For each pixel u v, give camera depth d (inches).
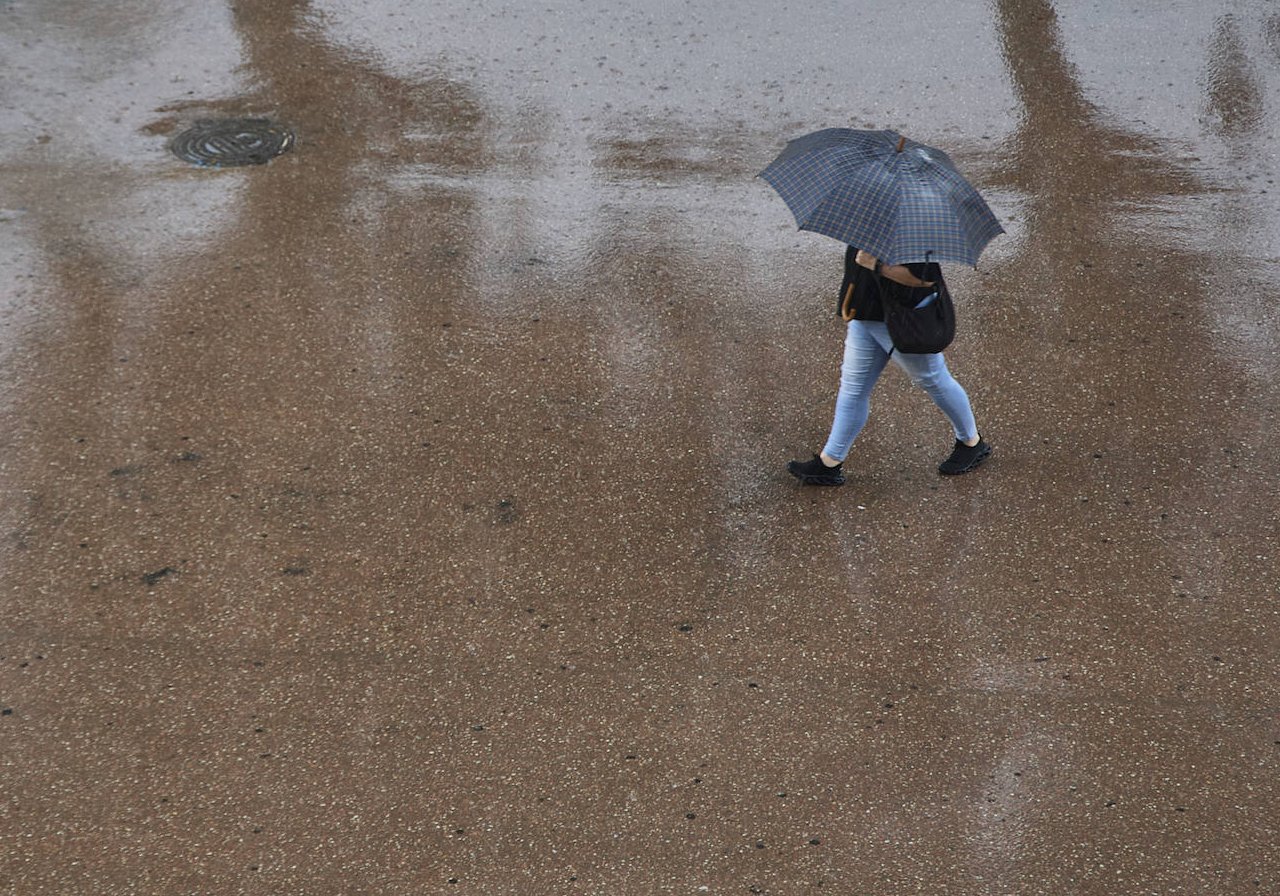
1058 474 495.2
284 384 538.3
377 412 523.8
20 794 360.2
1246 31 841.5
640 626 423.5
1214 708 391.9
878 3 890.7
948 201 409.4
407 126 746.2
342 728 383.6
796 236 650.8
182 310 583.2
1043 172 701.9
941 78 796.6
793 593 438.3
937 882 337.4
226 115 753.0
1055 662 409.4
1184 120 750.5
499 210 669.3
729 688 399.2
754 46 836.0
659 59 821.2
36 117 741.3
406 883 336.2
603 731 383.6
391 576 442.3
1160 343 569.9
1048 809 358.9
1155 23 855.7
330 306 590.2
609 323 583.8
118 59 809.5
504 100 775.1
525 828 352.5
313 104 765.9
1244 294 601.6
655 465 499.2
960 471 493.4
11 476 482.3
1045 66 807.7
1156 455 503.5
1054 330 580.1
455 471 493.0
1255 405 530.3
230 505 472.4
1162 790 364.5
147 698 392.2
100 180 684.1
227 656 408.5
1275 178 694.5
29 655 406.9
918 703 394.3
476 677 402.6
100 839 346.9
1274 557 452.8
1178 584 441.4
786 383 546.9
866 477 495.5
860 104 768.9
